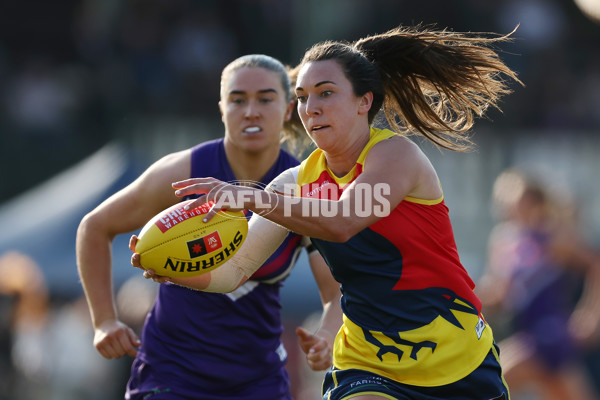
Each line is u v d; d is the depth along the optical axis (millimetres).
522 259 28531
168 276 12047
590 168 38750
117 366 29344
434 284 12438
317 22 44812
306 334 14391
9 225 32625
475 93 14141
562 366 28172
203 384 15430
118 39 46219
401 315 12461
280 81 15547
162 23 46500
